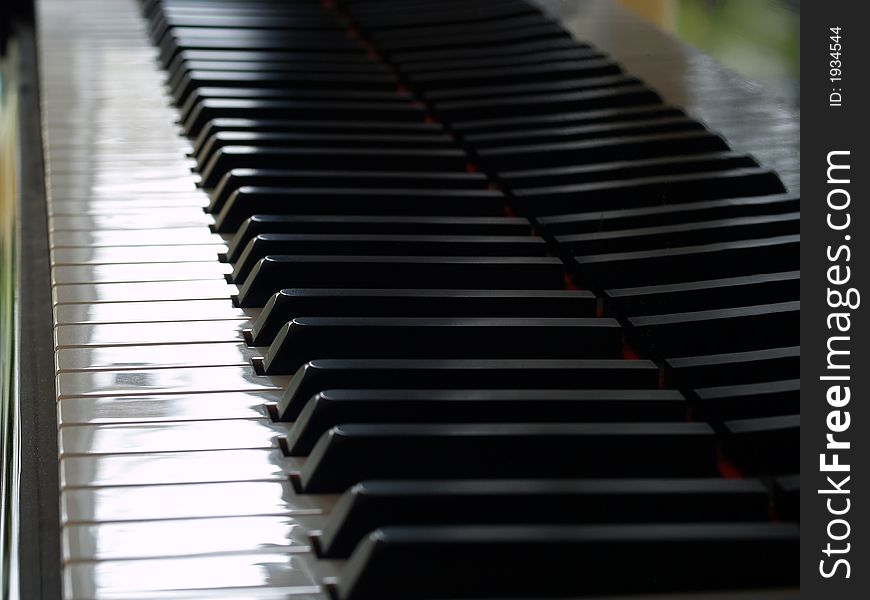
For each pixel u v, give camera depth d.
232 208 0.68
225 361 0.57
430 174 0.71
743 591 0.46
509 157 0.72
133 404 0.54
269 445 0.52
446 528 0.45
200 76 0.85
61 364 0.56
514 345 0.56
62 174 0.75
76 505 0.49
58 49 1.01
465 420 0.52
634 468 0.50
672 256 0.60
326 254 0.63
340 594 0.45
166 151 0.78
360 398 0.51
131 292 0.62
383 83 0.84
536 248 0.64
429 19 0.91
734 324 0.56
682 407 0.52
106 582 0.46
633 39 0.76
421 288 0.61
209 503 0.49
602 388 0.54
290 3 1.06
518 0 0.87
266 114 0.80
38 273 0.71
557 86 0.77
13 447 0.57
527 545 0.45
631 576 0.45
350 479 0.49
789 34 0.61
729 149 0.67
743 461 0.51
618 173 0.69
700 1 0.69
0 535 0.51
